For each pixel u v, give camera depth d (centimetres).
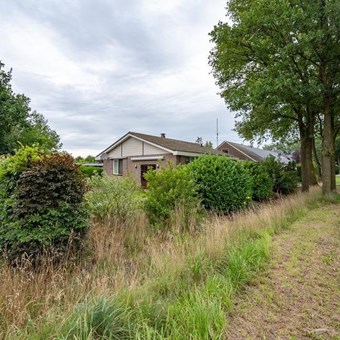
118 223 580
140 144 2138
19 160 389
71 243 391
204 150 2331
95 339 212
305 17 1030
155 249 441
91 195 596
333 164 1434
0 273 315
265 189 1123
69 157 420
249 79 1530
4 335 215
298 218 786
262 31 1198
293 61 1177
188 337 226
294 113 1591
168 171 696
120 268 376
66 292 287
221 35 1280
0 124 1952
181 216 608
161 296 297
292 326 271
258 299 318
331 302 320
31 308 258
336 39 1090
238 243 480
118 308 238
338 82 1145
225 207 784
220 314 256
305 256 467
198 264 364
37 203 375
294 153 4909
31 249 362
